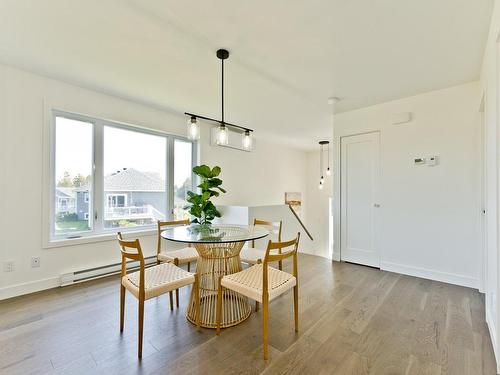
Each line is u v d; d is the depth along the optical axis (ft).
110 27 6.36
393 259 11.27
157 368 5.19
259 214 13.50
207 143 15.21
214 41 6.93
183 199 14.14
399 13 5.81
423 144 10.49
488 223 6.80
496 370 5.11
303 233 16.96
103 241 10.64
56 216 9.75
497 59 5.27
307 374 5.03
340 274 10.94
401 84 9.63
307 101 11.41
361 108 12.28
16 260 8.61
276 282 6.20
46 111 9.19
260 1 5.45
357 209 12.44
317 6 5.59
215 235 7.23
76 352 5.68
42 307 7.80
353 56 7.68
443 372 5.08
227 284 6.29
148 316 7.30
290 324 6.88
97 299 8.38
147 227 12.46
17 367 5.19
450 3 5.49
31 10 5.73
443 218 10.03
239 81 9.41
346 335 6.35
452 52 7.44
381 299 8.43
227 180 16.60
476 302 8.18
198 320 6.56
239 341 6.11
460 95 9.67
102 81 9.52
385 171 11.51
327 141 20.35
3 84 8.36
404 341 6.11
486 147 7.09
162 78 9.20
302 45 7.11
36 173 9.01
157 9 5.71
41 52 7.54
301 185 25.04
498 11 5.00
